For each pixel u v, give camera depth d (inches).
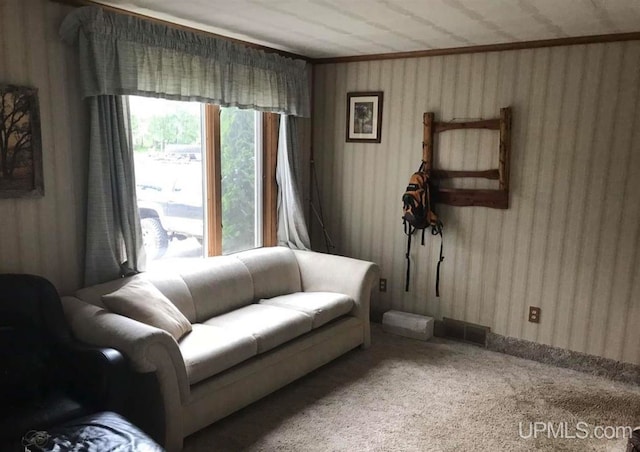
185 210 149.9
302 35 144.2
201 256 156.6
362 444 106.7
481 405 124.6
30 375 92.7
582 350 147.8
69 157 116.6
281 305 145.1
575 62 140.3
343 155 185.6
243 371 115.3
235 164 163.6
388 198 178.1
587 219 143.4
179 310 126.4
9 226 107.7
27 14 106.5
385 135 175.5
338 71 181.8
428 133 164.4
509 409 122.9
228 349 111.3
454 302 168.9
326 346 141.9
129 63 120.1
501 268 158.6
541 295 152.6
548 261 150.5
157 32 125.8
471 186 161.3
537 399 128.4
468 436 110.7
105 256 120.4
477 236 161.8
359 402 124.8
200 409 105.3
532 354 155.6
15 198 107.4
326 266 164.9
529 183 151.0
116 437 75.7
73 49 114.9
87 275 119.3
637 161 135.1
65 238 117.8
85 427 78.4
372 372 142.4
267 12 120.0
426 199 163.8
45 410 83.7
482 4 110.0
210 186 154.3
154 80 126.7
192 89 136.5
